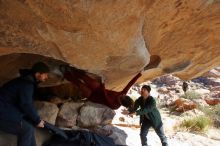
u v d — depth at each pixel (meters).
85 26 3.67
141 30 4.32
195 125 10.66
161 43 5.29
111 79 5.53
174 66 6.27
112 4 3.46
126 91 5.71
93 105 6.05
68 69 5.39
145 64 5.09
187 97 16.61
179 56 5.92
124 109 11.30
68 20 3.56
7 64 5.05
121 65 4.80
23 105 3.96
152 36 4.81
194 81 21.06
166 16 4.45
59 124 5.79
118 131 6.81
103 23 3.67
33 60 5.13
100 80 5.56
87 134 5.18
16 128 4.01
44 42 3.95
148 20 4.32
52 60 5.23
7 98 3.97
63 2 3.31
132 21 3.87
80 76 5.41
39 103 5.57
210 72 21.31
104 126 6.10
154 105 6.50
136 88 17.27
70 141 5.04
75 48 4.09
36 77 4.16
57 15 3.50
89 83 5.46
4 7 3.43
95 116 6.03
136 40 4.30
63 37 3.86
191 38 5.31
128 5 3.59
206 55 6.07
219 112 13.83
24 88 4.00
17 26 3.68
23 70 4.17
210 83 20.67
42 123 4.18
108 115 6.15
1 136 4.43
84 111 5.97
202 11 4.53
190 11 4.49
